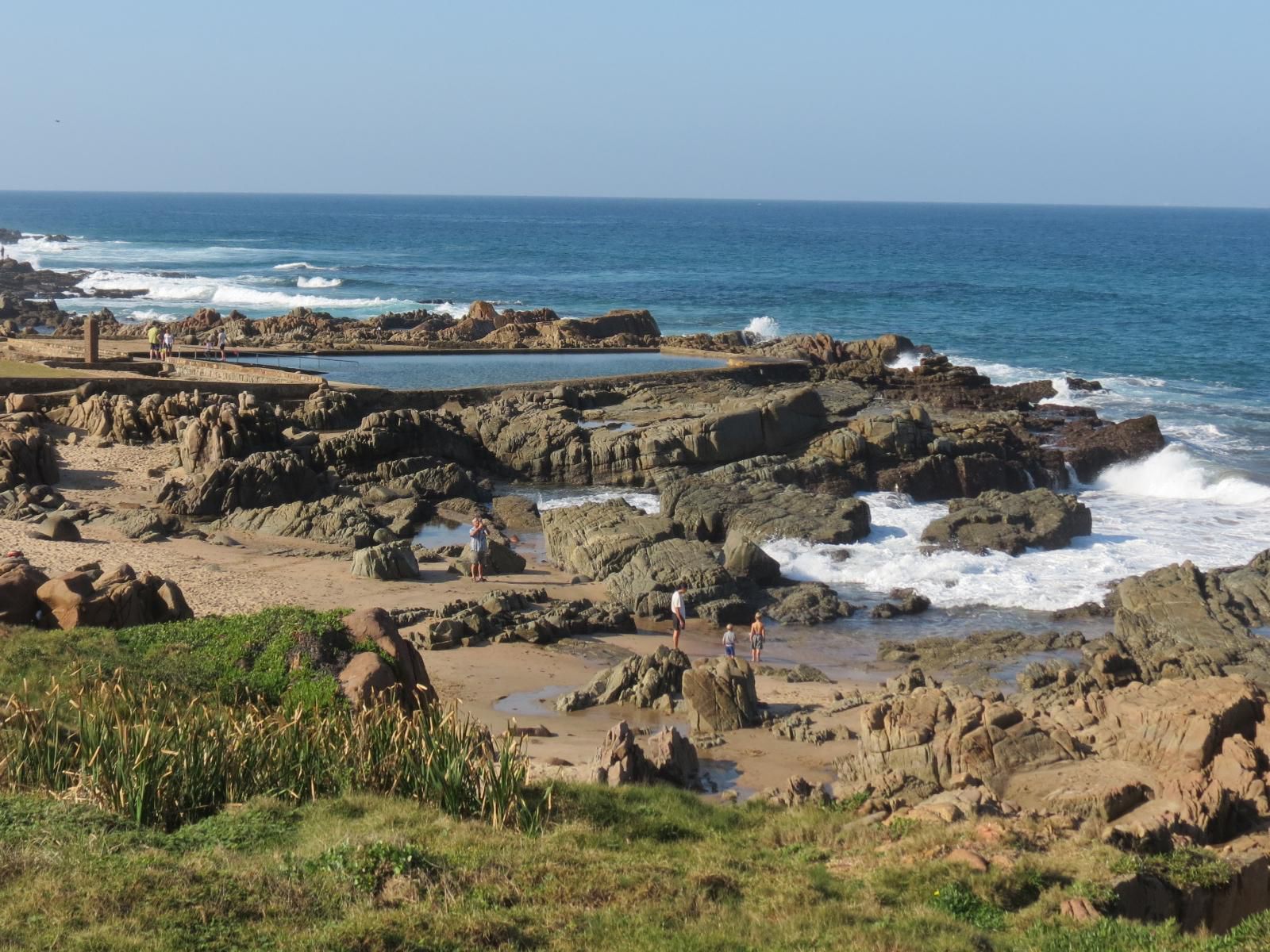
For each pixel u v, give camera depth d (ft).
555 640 117.08
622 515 148.97
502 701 98.94
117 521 144.25
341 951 42.34
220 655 75.56
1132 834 58.03
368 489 164.55
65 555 127.95
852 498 157.99
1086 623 127.85
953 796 66.08
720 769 84.33
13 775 57.26
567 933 45.60
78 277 479.82
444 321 321.93
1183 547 152.46
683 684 97.14
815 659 117.19
